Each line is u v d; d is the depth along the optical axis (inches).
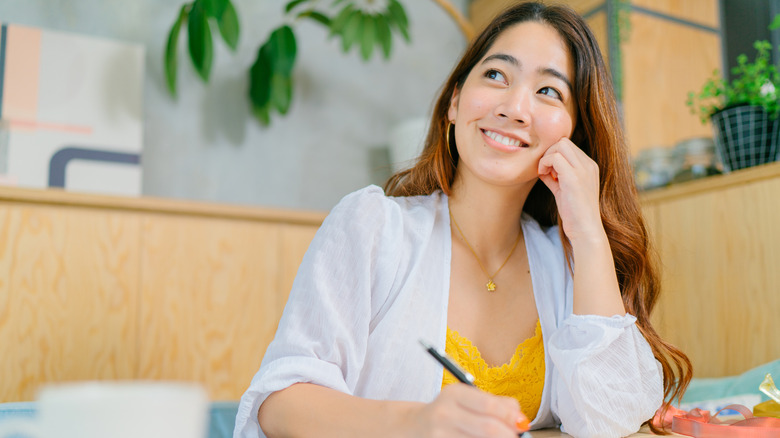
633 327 36.8
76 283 69.8
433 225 39.9
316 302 33.8
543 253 42.4
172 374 72.9
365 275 35.4
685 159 78.2
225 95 101.7
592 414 34.4
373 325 36.9
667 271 72.2
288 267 79.7
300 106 107.0
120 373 70.7
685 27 96.0
